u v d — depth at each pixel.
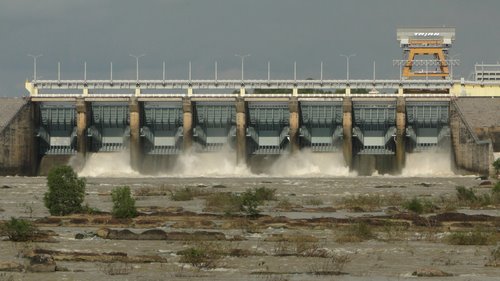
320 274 94.50
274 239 116.81
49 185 145.38
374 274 94.94
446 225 130.88
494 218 138.38
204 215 142.62
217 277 92.50
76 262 99.88
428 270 94.81
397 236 120.75
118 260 100.31
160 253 106.31
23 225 117.38
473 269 98.12
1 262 97.31
